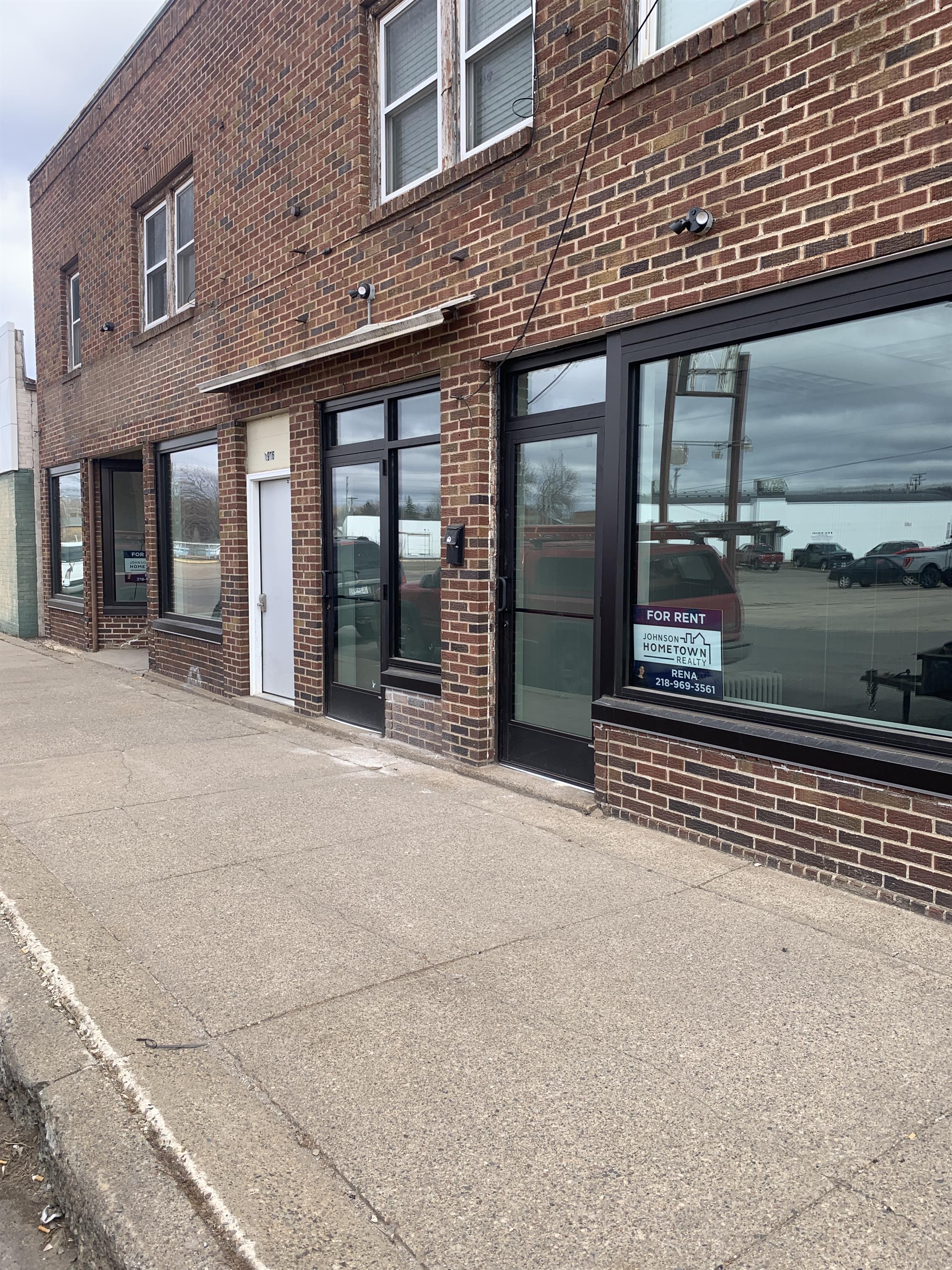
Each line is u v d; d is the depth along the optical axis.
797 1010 3.07
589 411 5.25
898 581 3.90
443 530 6.21
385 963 3.45
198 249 9.31
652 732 4.86
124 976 3.36
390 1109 2.57
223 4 8.49
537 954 3.50
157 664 10.94
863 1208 2.17
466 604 6.08
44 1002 3.21
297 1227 2.13
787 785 4.24
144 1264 2.05
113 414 11.91
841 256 3.85
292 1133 2.47
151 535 11.02
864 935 3.61
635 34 4.81
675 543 4.82
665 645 4.92
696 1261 2.02
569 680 5.64
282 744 7.19
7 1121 2.89
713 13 4.52
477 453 5.88
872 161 3.73
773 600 4.39
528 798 5.59
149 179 10.35
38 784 5.99
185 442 10.12
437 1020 3.04
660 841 4.74
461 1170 2.32
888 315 3.85
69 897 4.09
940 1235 2.09
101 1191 2.27
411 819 5.20
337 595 7.79
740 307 4.32
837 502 4.11
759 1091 2.64
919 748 3.80
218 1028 3.00
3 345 15.53
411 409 6.71
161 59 9.80
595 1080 2.70
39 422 15.02
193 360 9.60
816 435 4.16
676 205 4.51
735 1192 2.23
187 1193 2.26
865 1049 2.84
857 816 3.97
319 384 7.50
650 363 4.86
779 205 4.07
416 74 6.57
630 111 4.71
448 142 6.18
